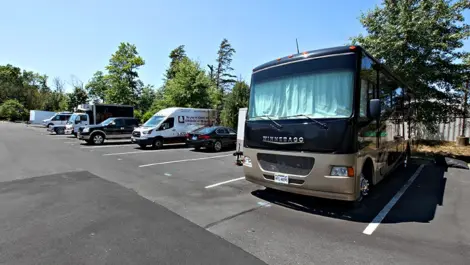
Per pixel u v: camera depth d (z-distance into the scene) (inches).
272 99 200.4
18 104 2026.3
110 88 1384.1
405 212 183.5
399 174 315.0
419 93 416.5
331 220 167.9
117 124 662.5
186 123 612.4
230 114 726.5
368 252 126.1
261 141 197.0
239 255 122.1
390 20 419.2
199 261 116.1
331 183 161.9
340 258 120.5
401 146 303.0
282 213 180.1
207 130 534.9
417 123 439.8
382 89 215.2
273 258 120.0
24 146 554.3
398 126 283.0
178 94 900.6
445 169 346.3
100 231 146.3
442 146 540.4
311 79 181.9
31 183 254.4
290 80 192.2
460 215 177.8
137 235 141.9
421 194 229.5
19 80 2600.9
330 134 162.7
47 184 250.8
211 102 933.8
